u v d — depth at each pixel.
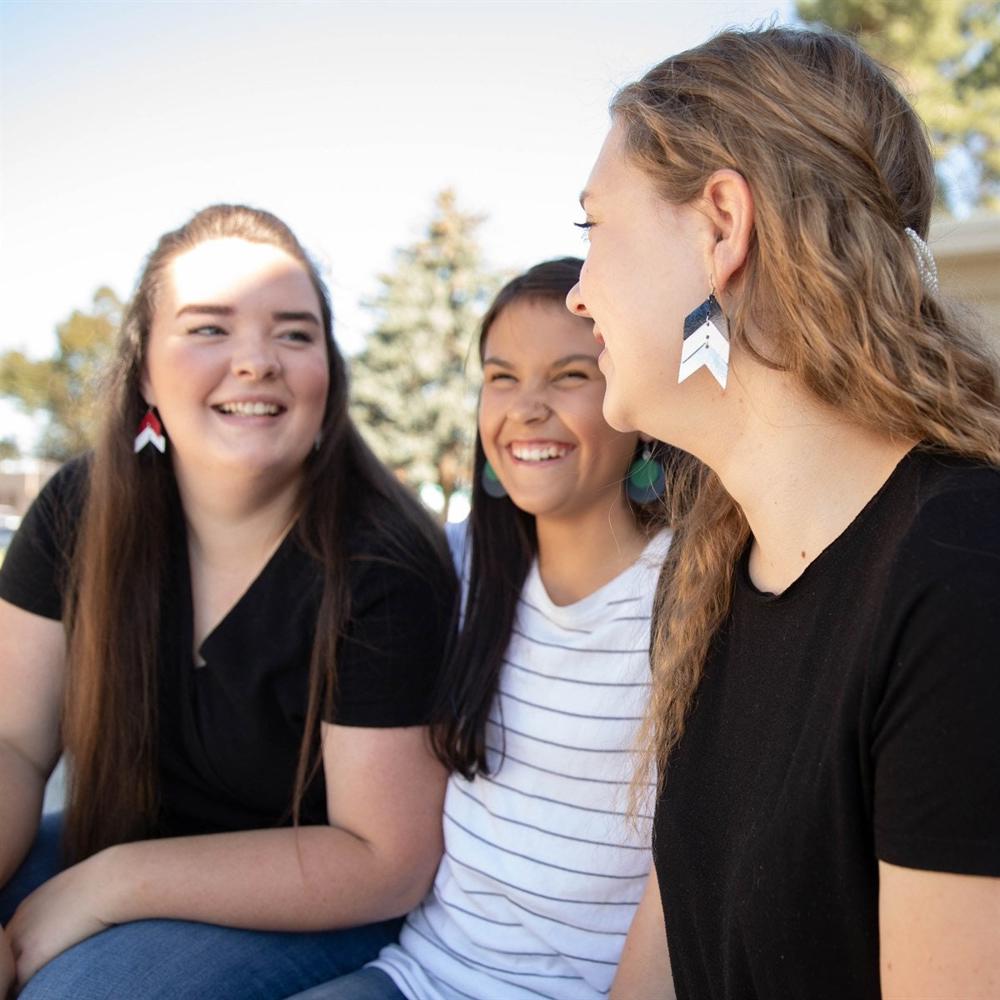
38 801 1.91
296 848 1.64
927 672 0.78
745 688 1.05
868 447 0.96
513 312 1.63
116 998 1.47
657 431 1.10
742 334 0.99
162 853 1.64
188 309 1.82
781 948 0.91
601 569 1.64
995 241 3.49
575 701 1.57
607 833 1.52
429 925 1.69
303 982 1.60
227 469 1.79
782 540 1.03
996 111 12.78
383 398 23.05
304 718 1.77
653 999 1.32
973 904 0.75
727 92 1.00
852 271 0.91
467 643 1.67
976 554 0.79
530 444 1.61
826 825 0.87
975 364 0.92
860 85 0.98
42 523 1.99
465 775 1.63
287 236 1.96
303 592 1.78
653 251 1.04
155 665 1.87
